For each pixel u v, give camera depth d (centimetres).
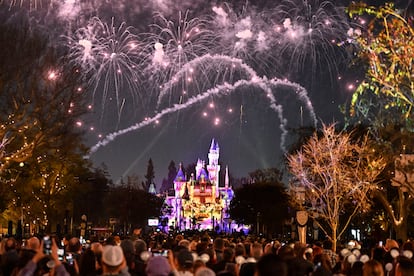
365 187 3875
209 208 19100
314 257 1647
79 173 6228
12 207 5791
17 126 3728
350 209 4888
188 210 19225
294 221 5016
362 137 4234
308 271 1303
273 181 9506
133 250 1391
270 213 8969
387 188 4550
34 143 3809
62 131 4006
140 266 1370
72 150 5491
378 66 1933
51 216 6181
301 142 5053
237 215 9656
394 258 1473
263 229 9344
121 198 11075
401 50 1908
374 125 2511
